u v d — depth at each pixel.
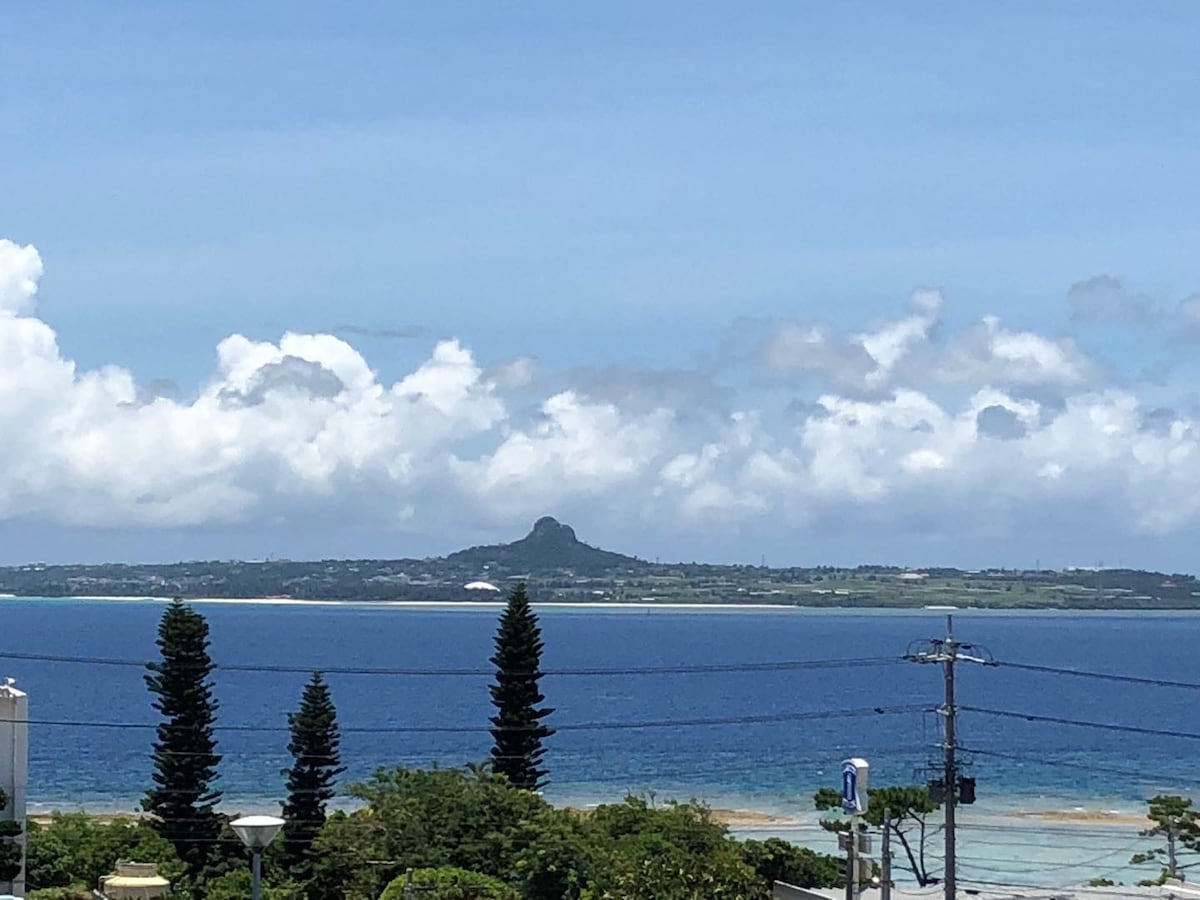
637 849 67.56
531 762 89.56
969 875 91.62
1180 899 59.50
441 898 65.12
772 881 69.00
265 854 76.31
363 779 130.75
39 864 74.25
